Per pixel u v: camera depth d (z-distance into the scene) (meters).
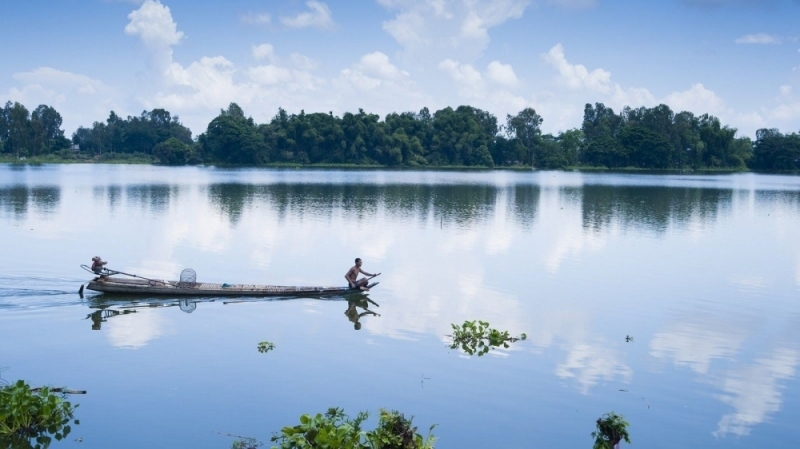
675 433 16.12
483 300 27.80
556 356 20.97
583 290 30.00
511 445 15.27
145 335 22.17
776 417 17.08
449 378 18.95
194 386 17.98
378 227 49.19
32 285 28.53
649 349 21.86
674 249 42.12
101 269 27.25
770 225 55.94
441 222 53.09
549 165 192.88
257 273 32.50
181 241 41.38
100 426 15.67
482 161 190.38
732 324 24.94
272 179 111.50
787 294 29.86
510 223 53.44
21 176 112.44
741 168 196.38
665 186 109.19
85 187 85.62
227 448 14.73
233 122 179.00
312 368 19.45
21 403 15.45
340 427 14.08
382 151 182.62
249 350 20.86
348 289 28.27
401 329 23.38
